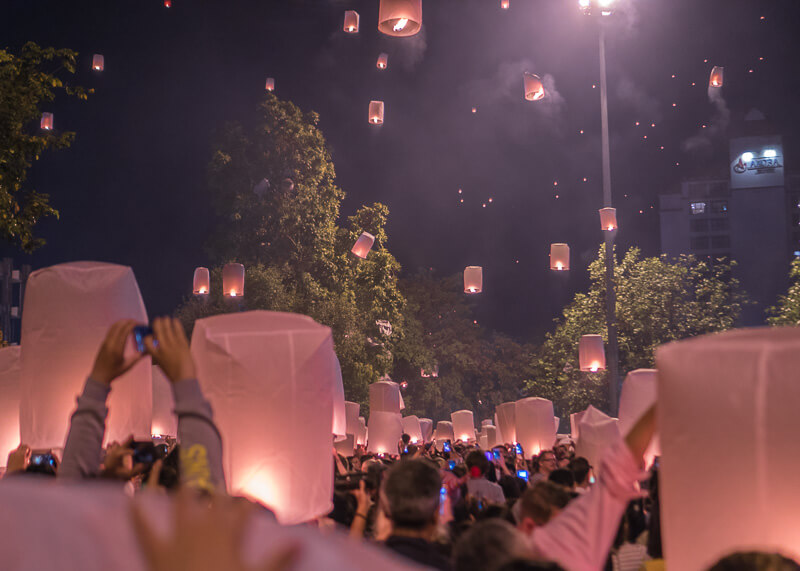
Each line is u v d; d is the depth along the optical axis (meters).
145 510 0.66
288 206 38.09
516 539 2.23
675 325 40.81
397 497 3.02
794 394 1.45
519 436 15.62
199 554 0.64
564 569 1.66
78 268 3.55
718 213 99.94
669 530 1.57
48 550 0.62
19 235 14.01
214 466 1.88
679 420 1.55
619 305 40.78
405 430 22.38
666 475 1.58
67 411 3.53
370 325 41.66
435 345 63.66
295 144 38.72
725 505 1.50
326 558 0.65
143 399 3.45
